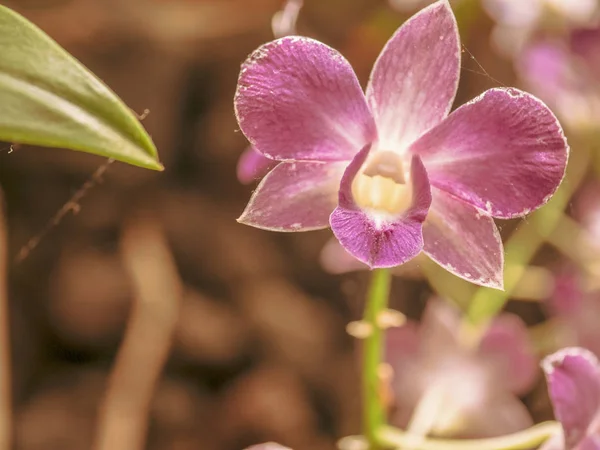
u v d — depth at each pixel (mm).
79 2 697
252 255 743
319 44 326
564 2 490
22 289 704
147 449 675
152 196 743
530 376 459
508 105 325
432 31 335
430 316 464
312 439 694
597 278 493
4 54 314
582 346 482
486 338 460
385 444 395
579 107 502
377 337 386
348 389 703
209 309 720
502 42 530
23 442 657
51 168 718
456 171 333
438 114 337
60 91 315
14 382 683
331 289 747
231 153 754
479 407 458
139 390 644
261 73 326
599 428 352
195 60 733
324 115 331
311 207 336
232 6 719
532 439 380
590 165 574
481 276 334
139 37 708
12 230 709
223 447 691
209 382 725
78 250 718
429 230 337
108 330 703
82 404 684
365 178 339
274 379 703
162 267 703
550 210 489
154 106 729
